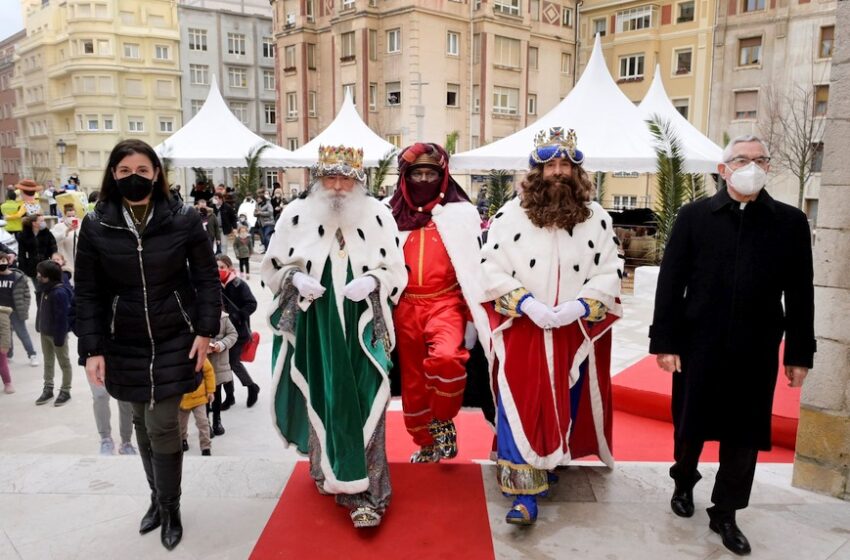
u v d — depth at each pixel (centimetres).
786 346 279
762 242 271
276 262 311
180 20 4419
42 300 645
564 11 3297
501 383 301
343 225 309
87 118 4550
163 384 274
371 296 311
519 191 316
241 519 307
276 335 323
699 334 278
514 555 277
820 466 334
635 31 3088
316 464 318
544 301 301
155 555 280
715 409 277
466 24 2980
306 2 3219
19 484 341
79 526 302
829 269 323
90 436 574
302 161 1578
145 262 267
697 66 2889
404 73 2892
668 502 322
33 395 682
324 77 3256
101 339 274
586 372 322
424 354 347
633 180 2962
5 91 6166
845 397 324
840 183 317
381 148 1580
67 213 970
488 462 380
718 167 281
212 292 282
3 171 6556
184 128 1627
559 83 3347
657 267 1111
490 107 3031
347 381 293
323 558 275
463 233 346
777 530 298
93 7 4397
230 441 553
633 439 477
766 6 2541
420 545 284
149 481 303
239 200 1794
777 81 2527
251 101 4653
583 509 315
